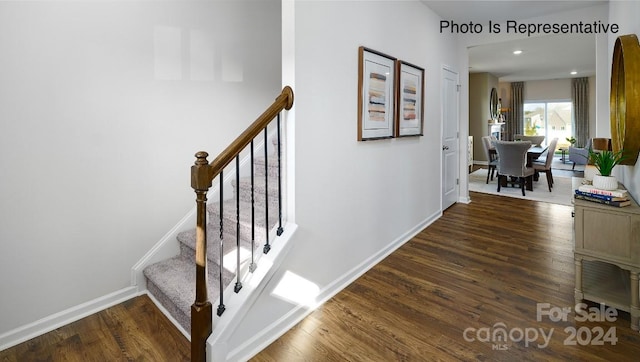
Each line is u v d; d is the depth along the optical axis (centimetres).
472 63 785
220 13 271
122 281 227
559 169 886
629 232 190
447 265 284
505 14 402
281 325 195
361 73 253
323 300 229
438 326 198
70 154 200
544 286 244
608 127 367
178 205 254
